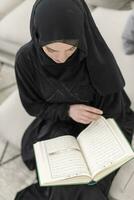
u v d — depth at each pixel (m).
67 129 1.77
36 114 1.76
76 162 1.49
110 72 1.51
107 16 2.43
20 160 2.19
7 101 2.20
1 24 2.69
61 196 1.63
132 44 2.12
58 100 1.68
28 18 2.60
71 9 1.28
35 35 1.39
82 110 1.62
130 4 2.93
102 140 1.54
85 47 1.37
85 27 1.38
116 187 1.65
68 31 1.27
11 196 2.02
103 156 1.48
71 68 1.50
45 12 1.27
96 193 1.62
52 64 1.48
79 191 1.63
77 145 1.59
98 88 1.55
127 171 1.67
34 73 1.60
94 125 1.61
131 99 1.96
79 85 1.58
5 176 2.12
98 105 1.69
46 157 1.53
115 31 2.29
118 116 1.72
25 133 1.95
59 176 1.45
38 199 1.82
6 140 2.16
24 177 2.10
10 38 2.59
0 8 2.94
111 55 1.52
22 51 1.55
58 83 1.58
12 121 2.08
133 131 1.79
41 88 1.66
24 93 1.71
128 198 1.61
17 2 2.96
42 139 1.80
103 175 1.46
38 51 1.45
